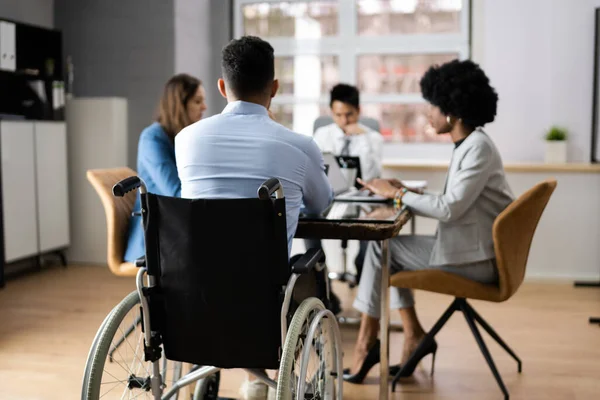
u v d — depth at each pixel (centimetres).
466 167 272
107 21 558
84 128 541
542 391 287
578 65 511
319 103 607
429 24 582
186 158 205
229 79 207
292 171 203
